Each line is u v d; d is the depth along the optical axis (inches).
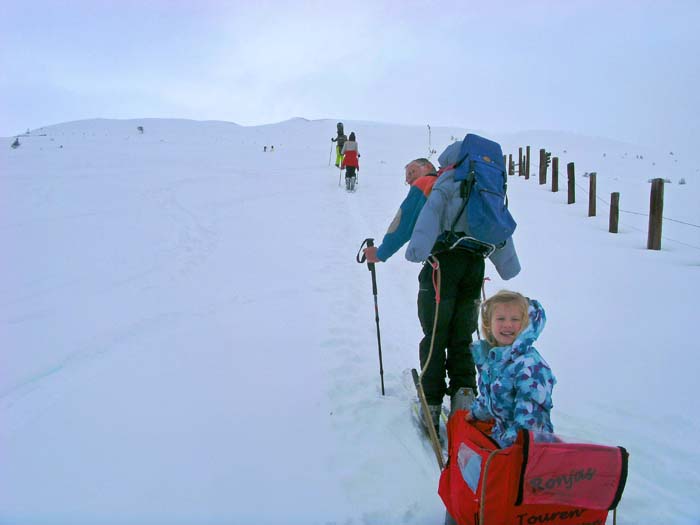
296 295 244.2
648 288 239.0
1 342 179.8
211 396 143.3
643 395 146.6
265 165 762.2
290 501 101.9
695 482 110.1
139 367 161.0
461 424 97.3
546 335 192.1
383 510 101.3
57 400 139.3
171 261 294.7
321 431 128.2
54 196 446.9
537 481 74.7
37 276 259.1
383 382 154.4
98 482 104.7
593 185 414.3
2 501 98.0
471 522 83.3
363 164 895.1
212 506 99.0
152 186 516.7
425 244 117.2
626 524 97.9
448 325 127.0
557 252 310.3
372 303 242.4
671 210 444.5
